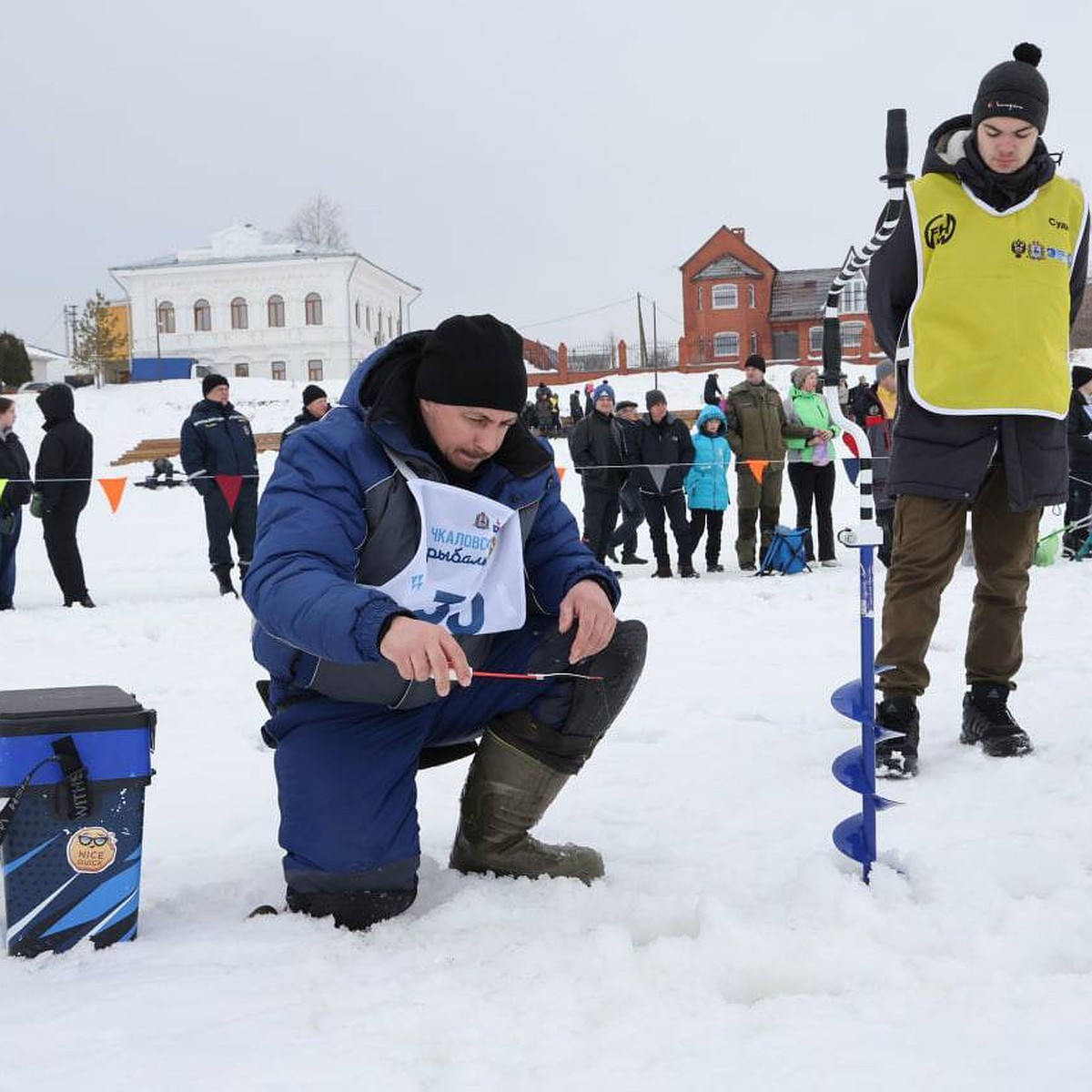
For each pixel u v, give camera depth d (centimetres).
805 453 1102
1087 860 283
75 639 782
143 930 259
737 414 1116
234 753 459
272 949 236
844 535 281
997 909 240
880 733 281
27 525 1702
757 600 870
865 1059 178
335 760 255
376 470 257
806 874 260
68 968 231
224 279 6656
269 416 3988
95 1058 187
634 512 1216
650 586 1001
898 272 388
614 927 232
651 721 474
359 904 253
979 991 202
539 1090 174
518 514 273
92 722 242
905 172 309
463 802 285
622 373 5097
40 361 6881
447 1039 192
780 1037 187
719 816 343
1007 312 373
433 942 240
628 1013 199
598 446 1141
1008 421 374
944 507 382
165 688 599
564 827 335
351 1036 194
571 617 265
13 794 236
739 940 224
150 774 247
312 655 254
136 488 2219
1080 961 222
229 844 336
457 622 264
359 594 230
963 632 661
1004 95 363
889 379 1040
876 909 244
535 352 7031
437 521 258
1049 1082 168
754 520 1118
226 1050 189
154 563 1369
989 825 317
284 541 245
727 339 6091
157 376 5128
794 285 6141
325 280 6606
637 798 366
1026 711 441
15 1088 179
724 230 6081
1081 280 395
